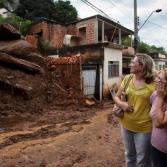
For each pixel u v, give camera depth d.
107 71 21.62
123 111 4.05
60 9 39.78
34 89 14.70
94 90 20.12
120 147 7.40
